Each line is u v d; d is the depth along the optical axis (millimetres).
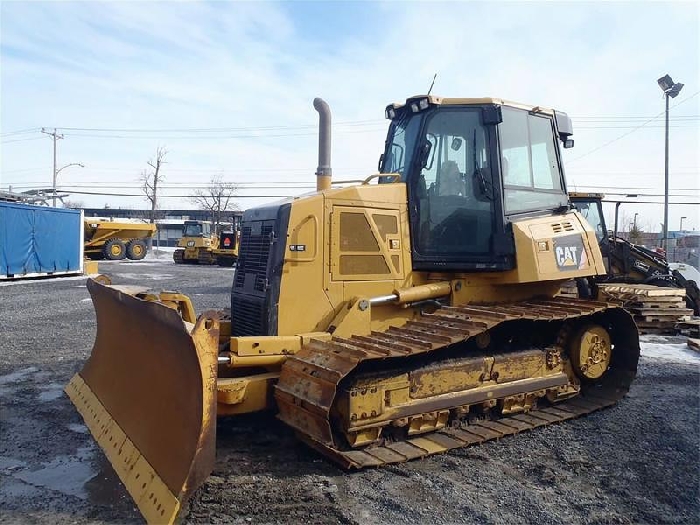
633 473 4438
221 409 4504
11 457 4688
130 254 35281
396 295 5375
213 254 31141
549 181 6180
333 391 4148
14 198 24938
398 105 6070
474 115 5633
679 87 23984
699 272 12836
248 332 5273
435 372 4957
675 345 9625
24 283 19125
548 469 4492
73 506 3869
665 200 24281
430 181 5656
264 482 4176
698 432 5363
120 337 5227
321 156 5746
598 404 6082
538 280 5535
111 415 4910
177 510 3373
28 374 7301
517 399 5582
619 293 10922
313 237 5094
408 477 4309
